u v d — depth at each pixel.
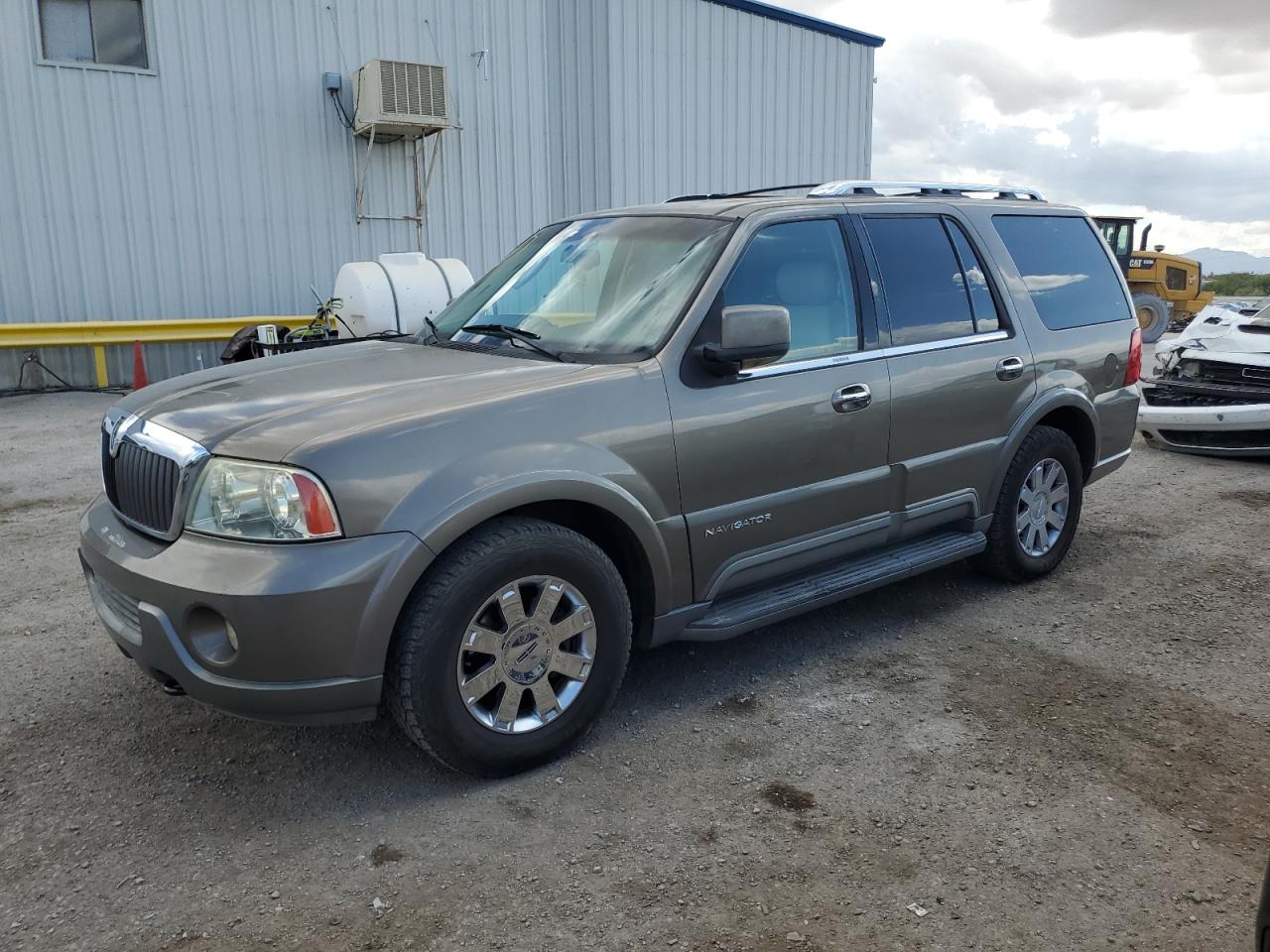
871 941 2.43
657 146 16.97
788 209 3.99
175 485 2.97
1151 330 20.44
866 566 4.21
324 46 13.27
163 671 2.97
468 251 14.91
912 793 3.10
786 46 18.45
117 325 12.04
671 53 16.88
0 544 5.60
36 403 11.05
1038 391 4.79
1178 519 6.37
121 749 3.38
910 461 4.24
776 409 3.70
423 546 2.85
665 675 3.99
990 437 4.61
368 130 13.34
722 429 3.55
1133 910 2.55
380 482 2.85
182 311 12.77
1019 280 4.84
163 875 2.70
